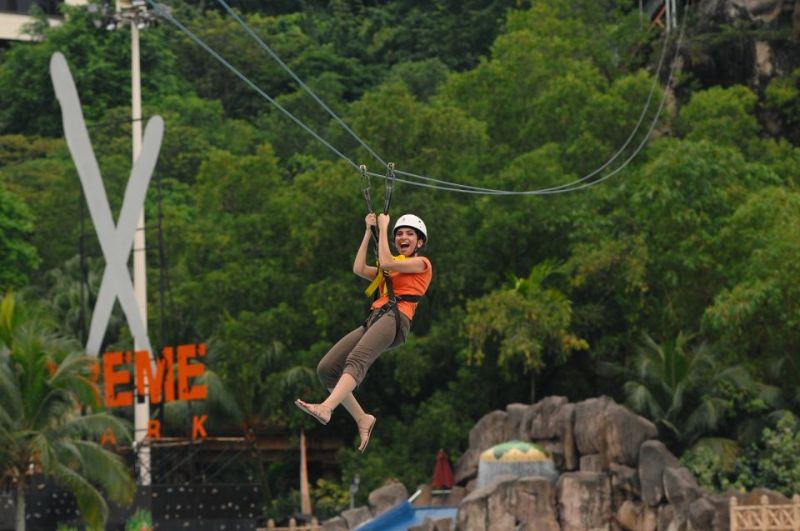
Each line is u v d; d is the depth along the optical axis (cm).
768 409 12594
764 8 17488
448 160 14362
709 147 13588
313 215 14262
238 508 12044
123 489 10062
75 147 12538
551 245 14412
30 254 17000
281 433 16625
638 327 13775
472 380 14012
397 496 12050
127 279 12344
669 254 13275
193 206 19300
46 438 9625
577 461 11638
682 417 12588
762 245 12750
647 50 17875
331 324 14188
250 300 14912
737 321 11931
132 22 13625
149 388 12362
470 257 14150
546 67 15575
